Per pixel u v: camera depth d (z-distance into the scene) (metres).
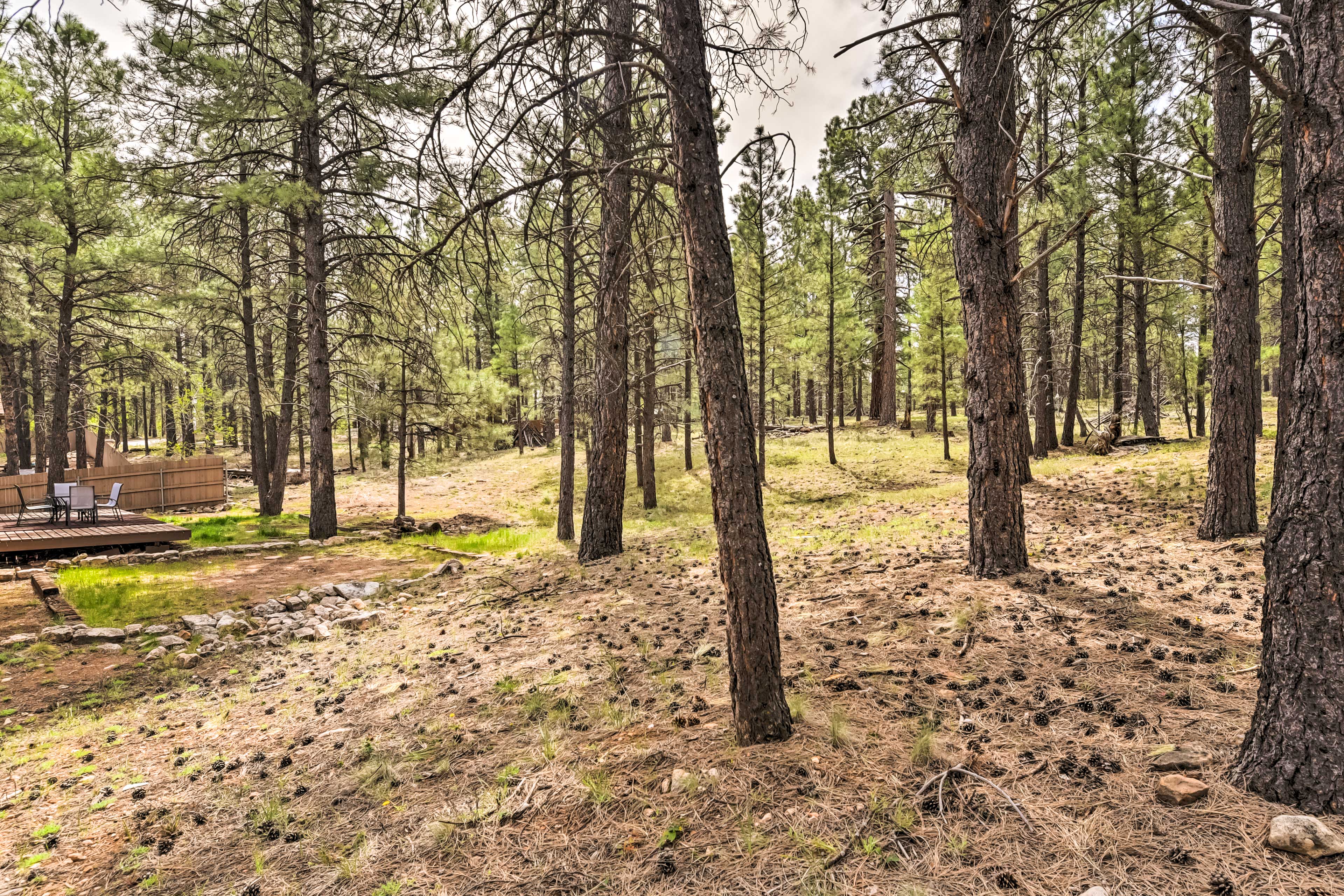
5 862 3.42
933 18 5.97
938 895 2.36
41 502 18.39
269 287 17.92
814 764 3.30
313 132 14.59
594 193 4.75
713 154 3.57
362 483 27.03
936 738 3.45
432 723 4.74
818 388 45.84
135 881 3.18
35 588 10.17
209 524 18.00
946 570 6.90
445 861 3.02
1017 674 4.15
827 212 23.25
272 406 20.25
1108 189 16.28
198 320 18.95
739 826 2.92
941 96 7.99
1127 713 3.50
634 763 3.60
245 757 4.60
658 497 21.03
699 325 3.55
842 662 4.77
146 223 18.44
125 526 14.74
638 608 7.37
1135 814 2.65
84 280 18.19
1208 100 14.03
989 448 6.45
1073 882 2.34
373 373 18.39
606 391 10.91
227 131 14.59
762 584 3.58
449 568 11.64
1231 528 7.15
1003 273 6.44
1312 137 2.53
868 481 20.98
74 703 6.04
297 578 11.50
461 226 4.73
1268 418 26.45
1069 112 7.09
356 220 15.15
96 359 23.34
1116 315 19.84
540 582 9.75
